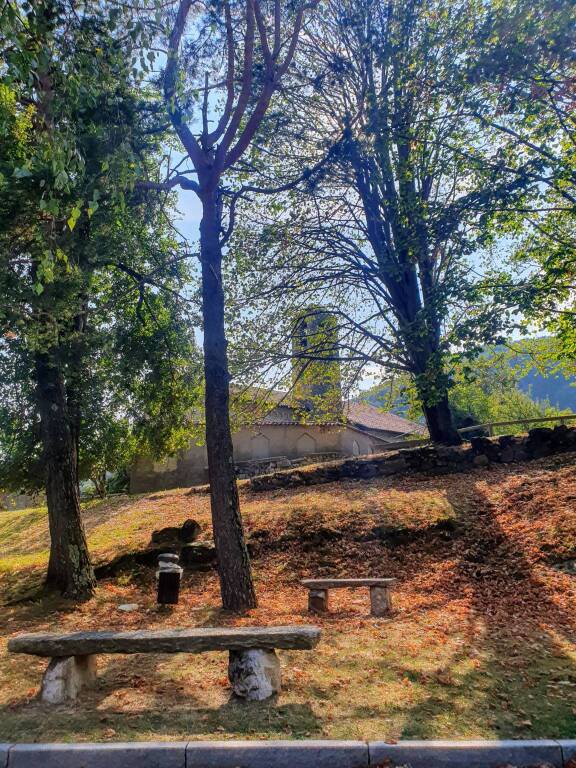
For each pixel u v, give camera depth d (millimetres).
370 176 14812
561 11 9219
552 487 10961
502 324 8828
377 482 14070
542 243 13625
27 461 14820
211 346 8586
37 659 6105
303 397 19016
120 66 7352
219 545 8328
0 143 8219
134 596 9695
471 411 31609
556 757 3584
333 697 4574
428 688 4684
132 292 12461
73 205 8164
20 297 8672
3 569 11461
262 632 4738
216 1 8617
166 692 4852
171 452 15867
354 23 12367
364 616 7480
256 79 10422
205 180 8828
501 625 6465
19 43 5609
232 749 3697
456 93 10547
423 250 10992
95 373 11719
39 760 3789
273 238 15391
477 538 9953
